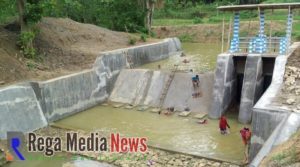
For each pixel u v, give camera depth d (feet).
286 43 64.85
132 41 99.19
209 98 68.49
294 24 136.77
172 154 49.44
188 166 45.39
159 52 105.29
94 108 72.28
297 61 58.90
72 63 77.10
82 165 47.52
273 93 50.47
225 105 65.05
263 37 66.23
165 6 192.95
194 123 61.87
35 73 67.15
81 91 69.92
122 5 125.80
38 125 60.34
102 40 96.48
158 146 51.70
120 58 83.87
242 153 48.98
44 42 81.56
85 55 79.46
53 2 74.69
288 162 31.24
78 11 122.01
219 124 58.75
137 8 128.36
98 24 125.49
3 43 71.10
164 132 58.03
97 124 62.59
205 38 147.84
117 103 74.84
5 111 55.42
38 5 71.92
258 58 62.44
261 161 34.65
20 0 71.92
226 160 46.19
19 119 57.36
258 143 44.11
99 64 76.02
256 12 166.61
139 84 77.51
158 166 45.80
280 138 38.11
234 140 53.98
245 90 61.62
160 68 90.68
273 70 62.28
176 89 72.74
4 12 81.66
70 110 67.36
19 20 80.28
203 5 210.79
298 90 50.01
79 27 98.43
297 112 41.45
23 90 59.06
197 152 49.57
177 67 90.99
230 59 65.36
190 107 68.69
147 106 71.92
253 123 44.27
